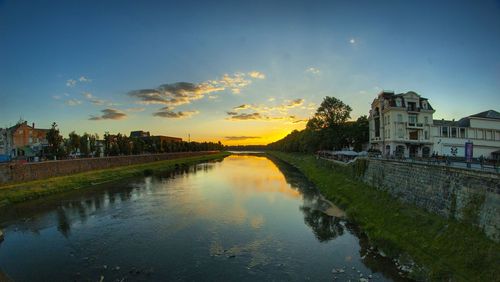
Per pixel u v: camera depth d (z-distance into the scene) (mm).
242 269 18391
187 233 24766
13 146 75812
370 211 28219
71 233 24969
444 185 22219
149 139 115938
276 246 22016
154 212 31312
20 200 36594
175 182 53281
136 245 22234
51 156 62656
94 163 61094
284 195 40281
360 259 19688
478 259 15703
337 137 74625
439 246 18344
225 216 29734
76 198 38594
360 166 41156
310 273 17844
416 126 55562
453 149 48062
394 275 17422
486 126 56094
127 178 59188
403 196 27766
